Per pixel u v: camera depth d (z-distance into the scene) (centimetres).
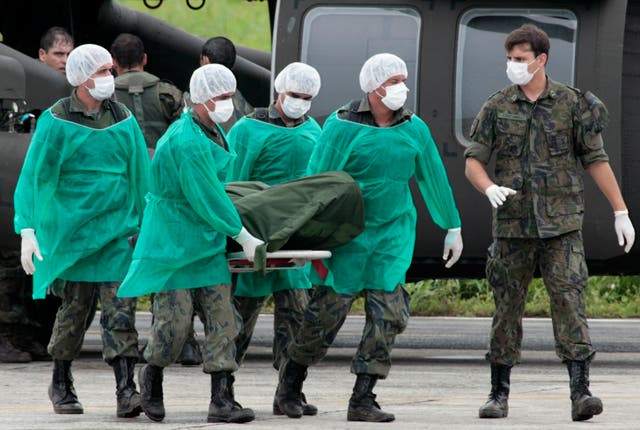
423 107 3512
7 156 3275
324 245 2267
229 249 2284
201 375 3117
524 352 3897
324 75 3556
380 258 2297
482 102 3497
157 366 2266
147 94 3353
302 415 2386
